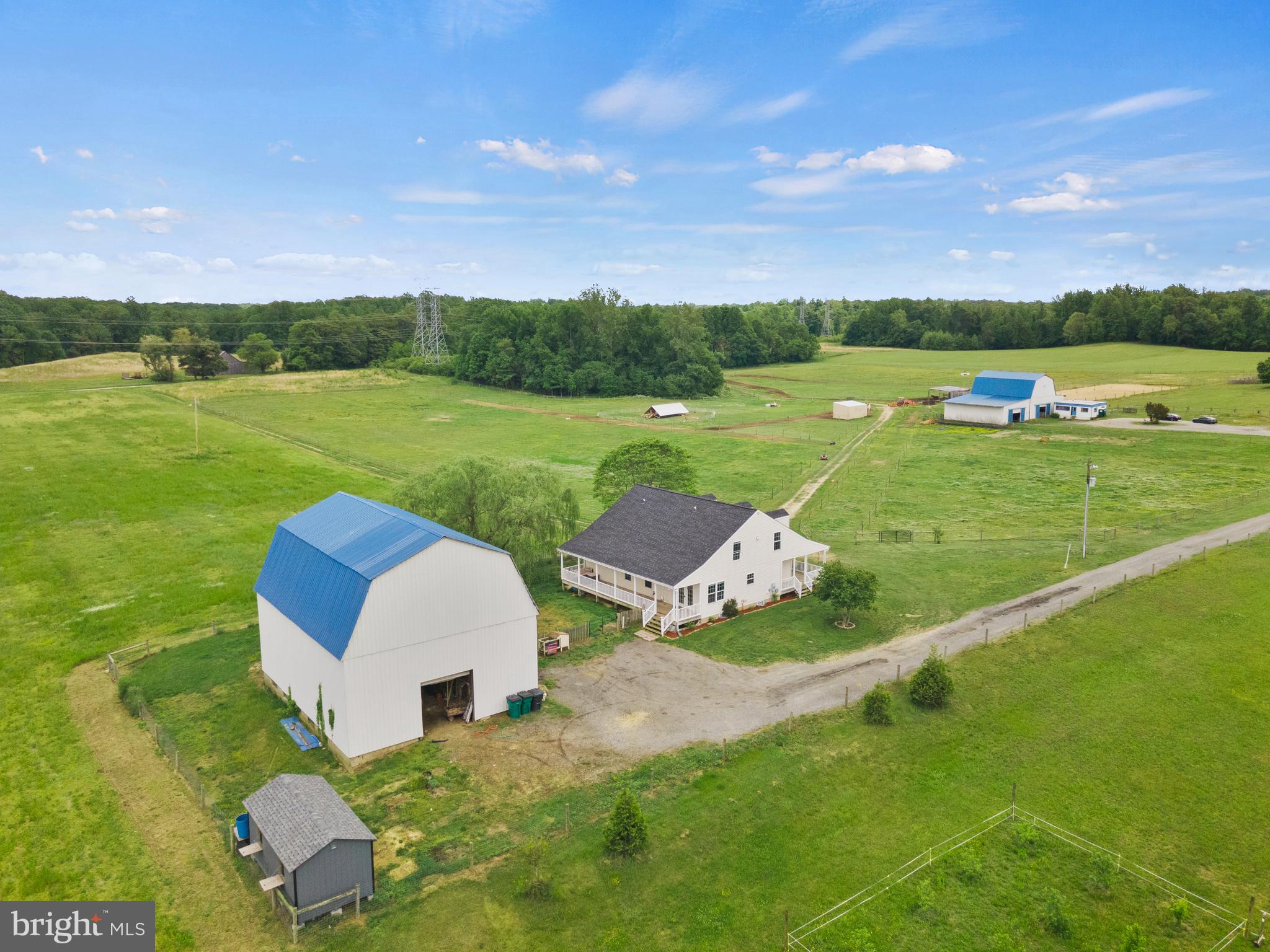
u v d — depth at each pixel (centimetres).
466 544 3055
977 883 2247
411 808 2561
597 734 3019
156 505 6525
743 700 3266
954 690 3294
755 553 4359
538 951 1986
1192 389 11969
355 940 2012
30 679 3638
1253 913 2153
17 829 2527
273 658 3481
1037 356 18862
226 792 2717
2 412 10225
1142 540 5281
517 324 16262
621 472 5575
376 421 11450
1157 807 2598
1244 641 3706
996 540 5600
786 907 2142
